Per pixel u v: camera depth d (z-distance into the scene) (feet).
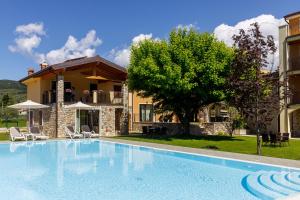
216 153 55.16
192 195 32.96
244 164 46.93
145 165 50.19
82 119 99.91
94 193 33.76
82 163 52.31
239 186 36.55
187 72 77.36
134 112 117.60
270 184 36.24
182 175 42.83
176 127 103.19
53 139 82.99
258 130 53.72
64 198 31.71
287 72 94.99
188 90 78.95
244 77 54.60
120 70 101.19
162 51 79.87
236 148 62.34
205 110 115.24
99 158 57.06
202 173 43.93
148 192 34.27
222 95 78.54
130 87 87.92
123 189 35.53
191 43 81.20
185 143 71.61
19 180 39.86
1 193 33.50
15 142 76.07
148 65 78.84
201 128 104.32
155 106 99.04
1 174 43.55
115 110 103.14
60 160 55.21
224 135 97.09
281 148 61.82
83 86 107.86
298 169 41.86
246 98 54.29
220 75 78.59
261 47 53.88
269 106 53.42
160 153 61.57
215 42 80.38
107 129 97.40
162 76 76.79
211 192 34.04
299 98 95.50
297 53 99.40
